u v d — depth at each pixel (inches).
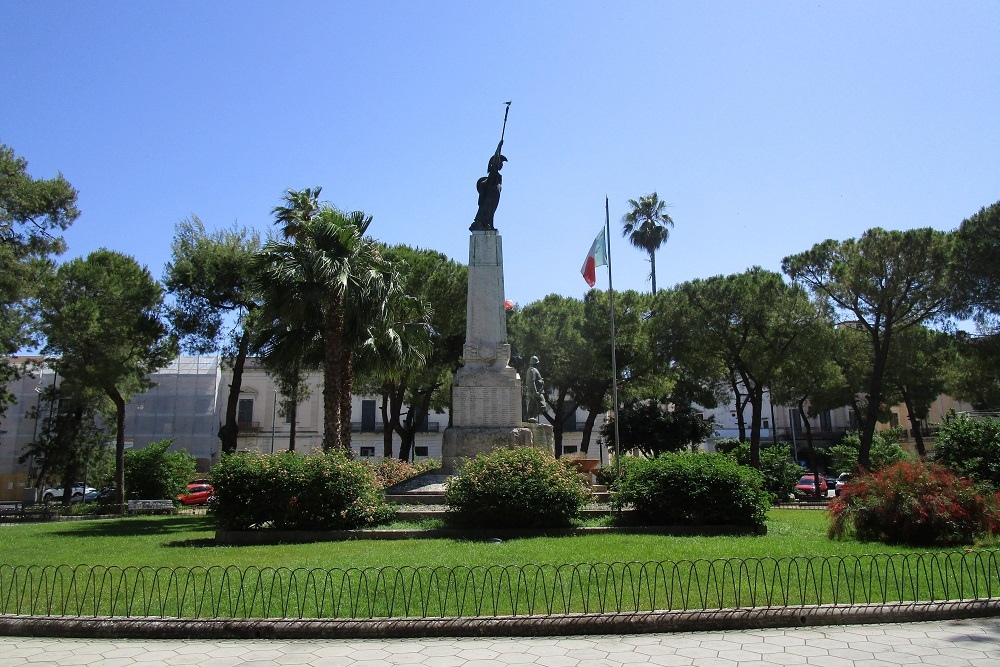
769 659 222.2
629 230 2181.3
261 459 530.6
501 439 697.6
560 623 255.0
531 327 1332.4
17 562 411.8
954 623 264.2
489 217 783.7
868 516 449.1
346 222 758.5
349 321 747.4
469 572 286.7
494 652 234.4
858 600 287.9
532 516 501.4
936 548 413.1
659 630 256.2
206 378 1977.1
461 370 733.9
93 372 1098.1
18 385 1797.5
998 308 995.9
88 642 253.1
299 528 515.8
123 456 1156.5
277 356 835.4
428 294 1140.5
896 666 214.1
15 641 254.8
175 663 227.1
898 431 1833.2
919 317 1118.4
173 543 516.4
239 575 344.8
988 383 1203.2
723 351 1221.1
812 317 1120.2
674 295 1259.2
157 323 1161.4
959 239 1008.9
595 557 378.3
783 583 315.3
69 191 1020.5
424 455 2100.1
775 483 1177.4
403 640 250.7
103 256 1226.6
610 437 1536.7
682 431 1486.2
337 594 301.4
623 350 1347.2
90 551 473.7
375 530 502.9
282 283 714.8
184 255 1107.3
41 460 1384.1
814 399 1529.3
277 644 247.6
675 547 412.2
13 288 941.2
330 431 713.6
